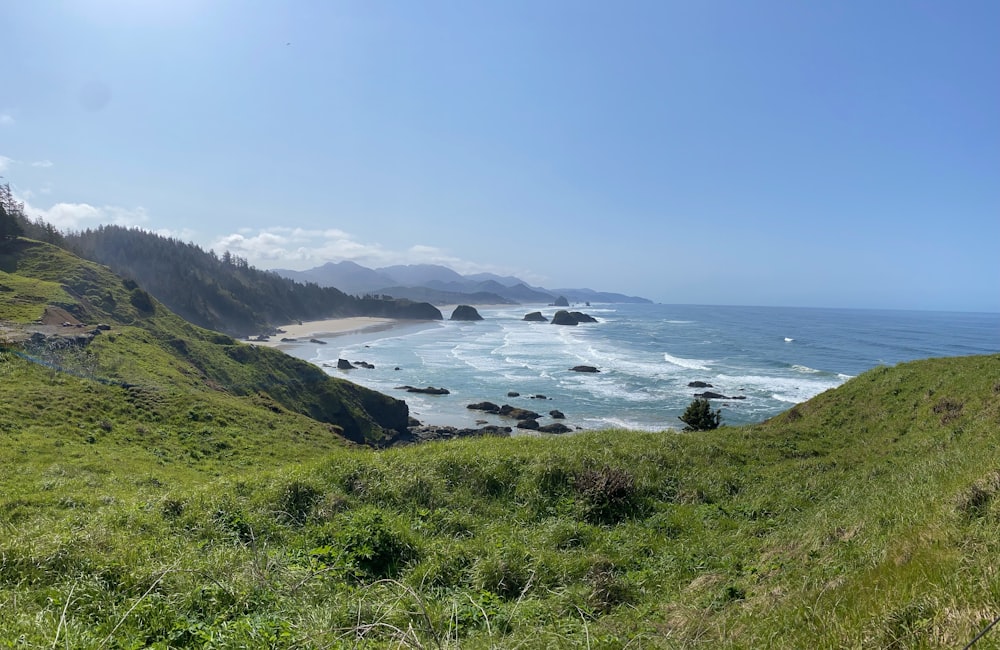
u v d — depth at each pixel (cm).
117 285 6869
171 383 3734
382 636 582
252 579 705
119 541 834
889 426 1956
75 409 2698
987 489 688
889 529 768
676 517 1158
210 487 1212
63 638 502
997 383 1750
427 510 1116
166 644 527
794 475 1503
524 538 1016
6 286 5219
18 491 1395
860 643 427
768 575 789
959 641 380
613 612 729
